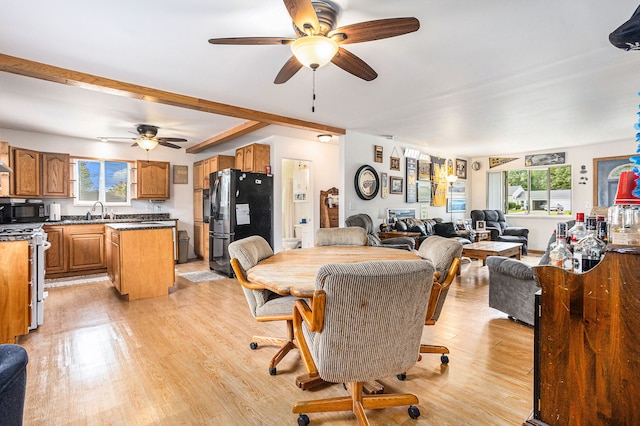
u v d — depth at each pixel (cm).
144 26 217
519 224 763
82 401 183
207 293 409
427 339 266
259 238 244
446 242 208
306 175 647
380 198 596
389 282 130
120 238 374
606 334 115
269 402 183
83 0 188
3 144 452
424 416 170
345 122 485
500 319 313
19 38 233
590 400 119
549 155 713
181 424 164
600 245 139
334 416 171
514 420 166
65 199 563
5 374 83
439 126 510
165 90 338
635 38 113
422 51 256
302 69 287
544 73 302
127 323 304
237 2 191
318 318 133
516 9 201
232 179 499
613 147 629
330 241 304
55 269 496
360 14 206
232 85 325
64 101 375
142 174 612
